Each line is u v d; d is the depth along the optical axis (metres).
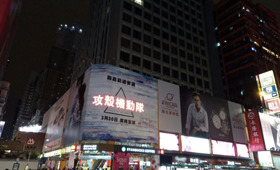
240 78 74.75
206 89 64.44
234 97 74.19
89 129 26.03
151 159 29.27
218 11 91.38
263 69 75.44
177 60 60.97
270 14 96.25
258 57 76.44
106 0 62.22
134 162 32.03
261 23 88.25
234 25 83.50
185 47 65.25
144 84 32.38
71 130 31.27
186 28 69.25
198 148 34.31
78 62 74.06
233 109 42.81
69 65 190.00
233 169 21.42
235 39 81.19
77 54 78.69
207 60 70.25
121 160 25.33
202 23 76.38
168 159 30.08
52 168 39.09
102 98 27.73
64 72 185.38
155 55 56.03
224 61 82.19
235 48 80.06
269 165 37.41
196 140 34.66
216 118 39.03
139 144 27.94
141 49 53.59
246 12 84.12
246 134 41.88
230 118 41.19
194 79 62.75
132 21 55.00
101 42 56.69
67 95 40.19
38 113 158.00
